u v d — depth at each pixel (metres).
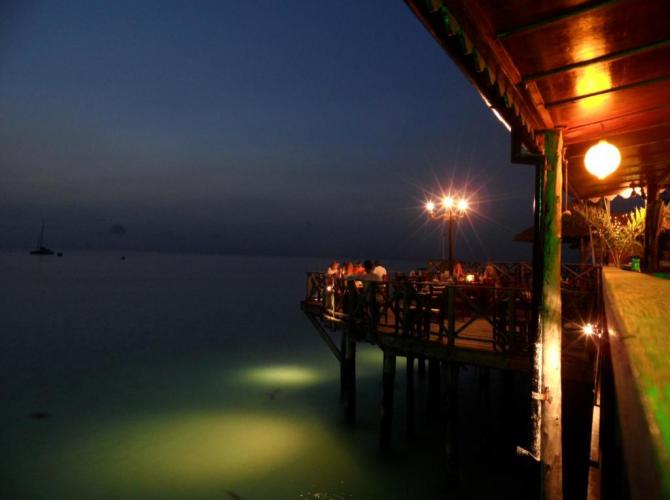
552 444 4.33
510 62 3.51
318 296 13.99
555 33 3.15
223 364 24.66
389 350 11.09
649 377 0.61
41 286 75.50
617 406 0.63
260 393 18.72
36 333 34.12
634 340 0.77
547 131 4.74
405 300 9.57
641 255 10.38
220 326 39.78
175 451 12.95
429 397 14.80
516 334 8.52
